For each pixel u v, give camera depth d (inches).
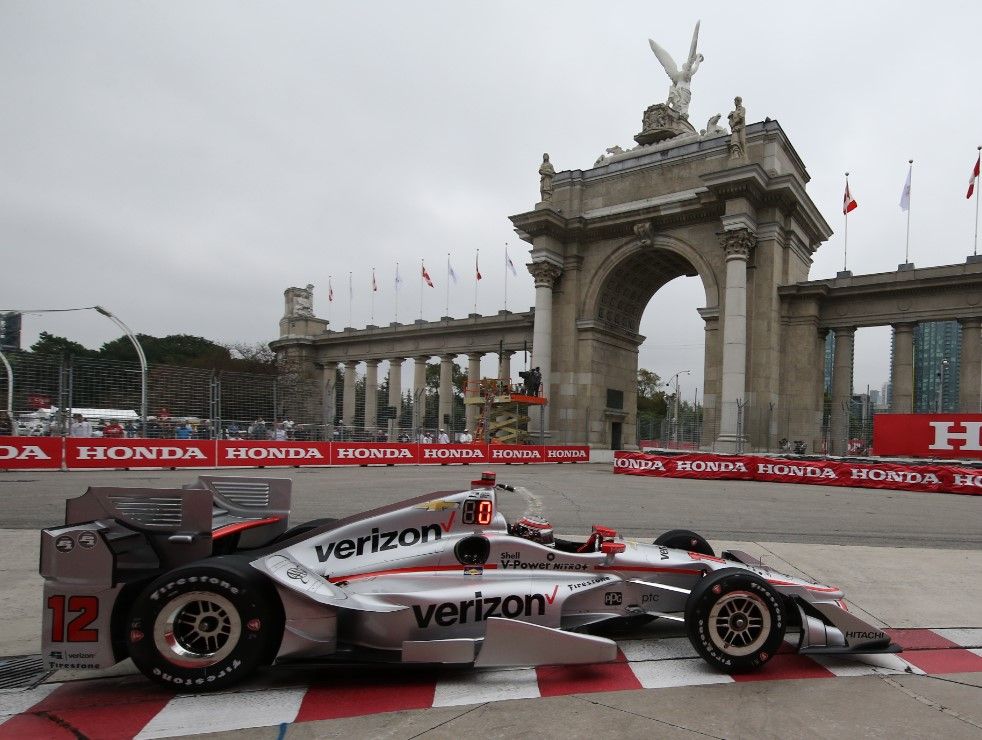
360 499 571.2
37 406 887.1
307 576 187.8
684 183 1421.0
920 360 4227.4
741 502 637.9
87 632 170.2
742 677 189.0
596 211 1544.0
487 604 196.1
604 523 465.7
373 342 2519.7
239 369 2760.8
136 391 974.4
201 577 170.9
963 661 205.9
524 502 590.9
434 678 185.9
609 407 1599.4
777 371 1278.3
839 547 386.9
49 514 461.7
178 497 192.2
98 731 149.5
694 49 1603.1
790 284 1312.7
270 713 160.4
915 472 813.9
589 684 182.2
